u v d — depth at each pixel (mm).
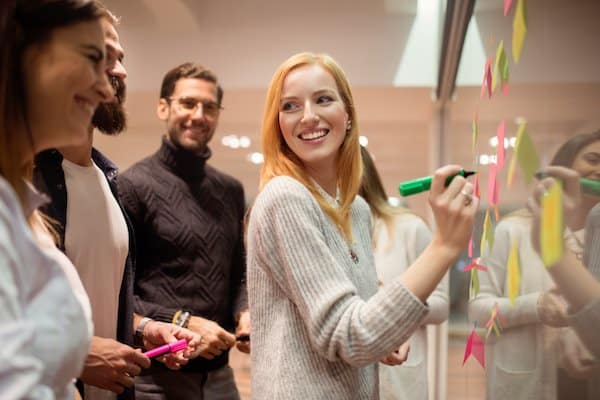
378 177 2178
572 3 635
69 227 1350
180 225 1960
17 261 640
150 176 2006
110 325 1445
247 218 1419
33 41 741
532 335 866
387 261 2080
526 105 842
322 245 1002
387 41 2955
